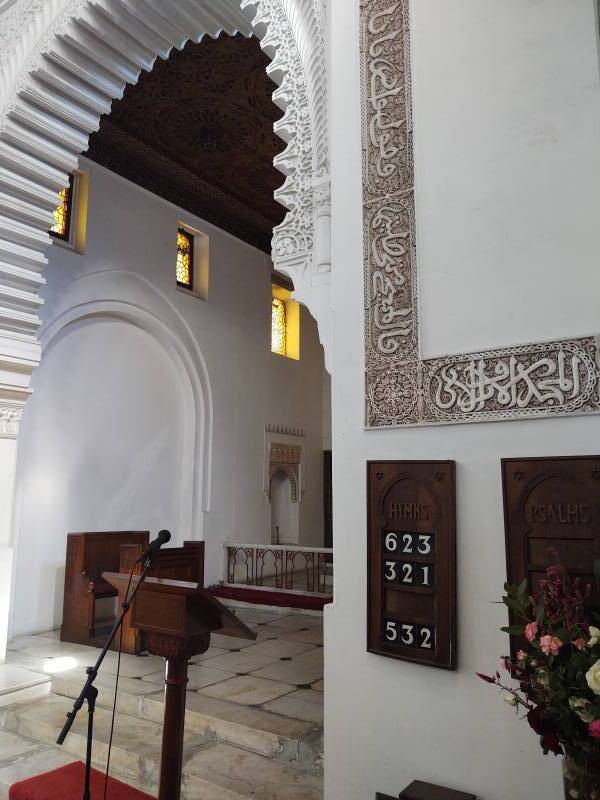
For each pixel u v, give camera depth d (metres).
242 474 10.08
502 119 2.70
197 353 9.32
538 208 2.56
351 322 3.02
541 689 1.74
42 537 7.01
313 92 3.33
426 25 2.97
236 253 10.37
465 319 2.68
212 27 4.72
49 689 4.99
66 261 7.35
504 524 2.44
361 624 2.78
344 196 3.12
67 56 4.61
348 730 2.75
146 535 7.19
